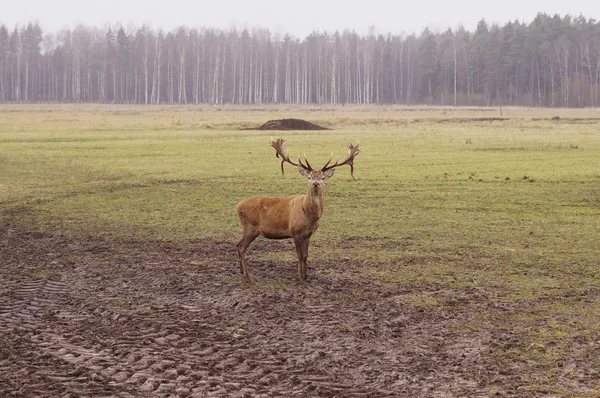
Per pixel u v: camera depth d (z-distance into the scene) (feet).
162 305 35.09
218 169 96.68
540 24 438.81
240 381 25.17
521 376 25.66
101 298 36.35
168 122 195.31
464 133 153.58
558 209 64.23
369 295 36.55
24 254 47.11
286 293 37.11
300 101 431.02
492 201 69.10
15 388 24.13
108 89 447.42
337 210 64.75
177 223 59.06
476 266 42.96
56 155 114.11
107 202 70.33
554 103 384.68
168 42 450.30
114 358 27.43
